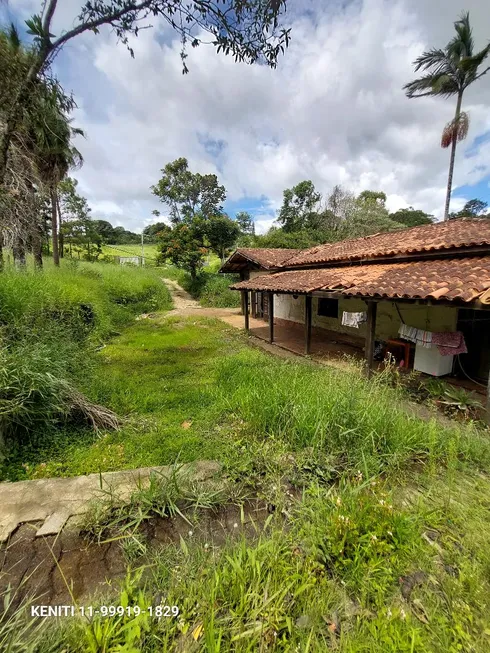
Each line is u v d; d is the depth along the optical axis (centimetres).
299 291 701
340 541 201
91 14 312
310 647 146
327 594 174
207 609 160
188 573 187
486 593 171
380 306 812
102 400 475
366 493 250
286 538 212
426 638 150
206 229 2361
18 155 687
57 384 378
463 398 464
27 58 392
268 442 348
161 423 417
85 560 206
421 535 215
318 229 2580
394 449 318
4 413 315
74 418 403
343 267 870
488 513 234
